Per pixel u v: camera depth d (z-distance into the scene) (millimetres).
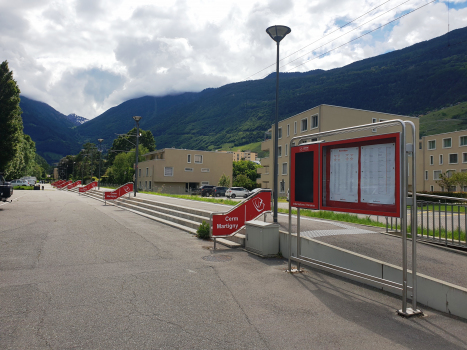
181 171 59656
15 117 43031
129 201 22406
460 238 7609
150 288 5051
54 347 3182
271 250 7230
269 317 4023
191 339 3406
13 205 20172
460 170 49344
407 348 3287
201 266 6422
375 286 5207
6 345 3201
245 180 60000
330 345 3328
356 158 5027
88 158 119438
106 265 6395
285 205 24609
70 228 11055
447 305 4184
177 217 13375
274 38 10242
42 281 5312
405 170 4168
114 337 3418
